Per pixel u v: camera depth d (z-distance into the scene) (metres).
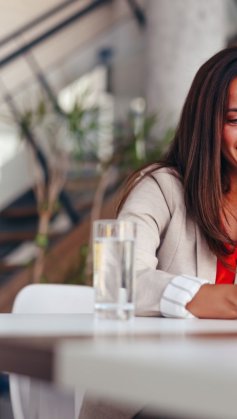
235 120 1.48
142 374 0.53
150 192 1.47
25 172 5.32
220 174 1.49
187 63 5.04
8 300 5.07
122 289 1.04
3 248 5.27
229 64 1.50
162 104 5.06
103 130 4.96
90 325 0.96
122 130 4.99
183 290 1.16
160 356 0.58
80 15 5.60
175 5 5.07
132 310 1.05
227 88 1.48
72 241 5.18
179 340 0.76
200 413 0.48
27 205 5.38
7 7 5.43
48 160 5.15
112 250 1.03
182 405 0.49
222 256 1.44
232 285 1.17
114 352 0.61
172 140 1.58
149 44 5.17
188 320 1.10
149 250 1.38
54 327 0.92
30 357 0.66
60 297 1.69
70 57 5.52
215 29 5.06
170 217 1.48
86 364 0.58
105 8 5.64
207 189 1.46
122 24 5.54
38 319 1.08
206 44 5.04
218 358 0.58
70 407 1.40
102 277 1.04
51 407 1.41
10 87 5.30
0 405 3.54
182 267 1.45
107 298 1.04
